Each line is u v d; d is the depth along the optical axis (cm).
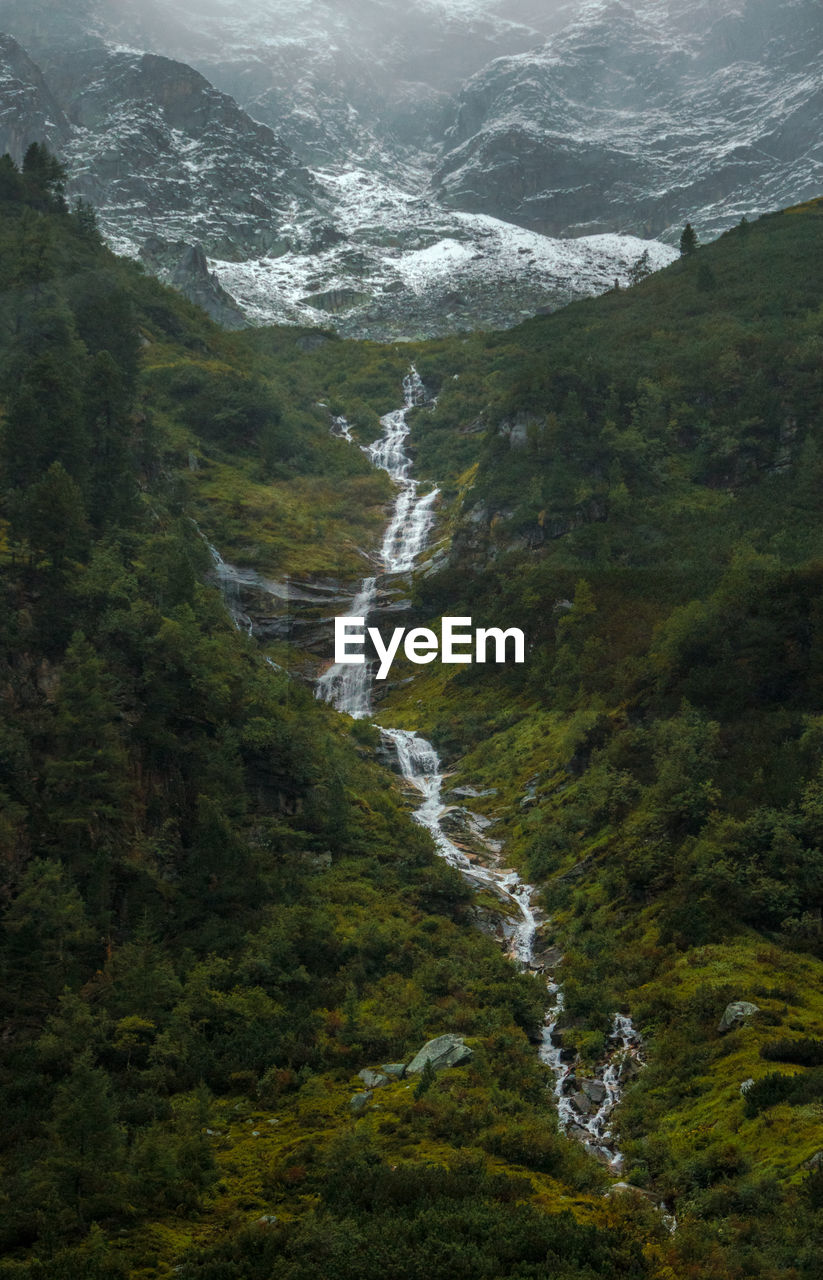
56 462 6469
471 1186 3800
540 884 7125
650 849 6556
